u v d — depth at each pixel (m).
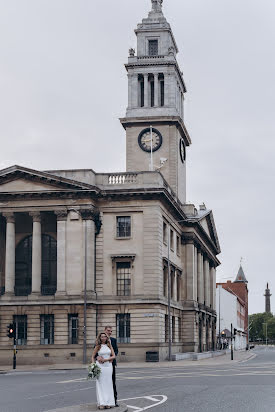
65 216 63.25
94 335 61.69
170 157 84.12
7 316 62.97
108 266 63.91
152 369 47.44
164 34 90.00
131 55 88.06
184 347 79.38
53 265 67.12
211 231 106.25
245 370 43.94
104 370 19.08
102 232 64.56
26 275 68.19
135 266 63.69
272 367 48.69
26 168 63.19
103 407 18.88
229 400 22.42
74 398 24.58
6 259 64.12
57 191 62.91
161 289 64.62
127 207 64.56
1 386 32.00
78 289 62.16
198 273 89.12
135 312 62.84
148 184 64.31
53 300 62.19
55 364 60.03
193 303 80.62
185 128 89.12
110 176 65.38
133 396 24.42
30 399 24.53
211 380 33.28
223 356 83.12
